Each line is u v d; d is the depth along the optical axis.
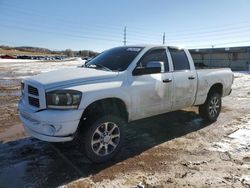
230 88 6.49
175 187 3.18
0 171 3.53
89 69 4.36
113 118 3.90
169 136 5.10
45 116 3.40
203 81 5.55
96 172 3.56
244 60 30.69
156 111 4.68
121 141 4.05
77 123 3.50
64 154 4.12
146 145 4.61
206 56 32.66
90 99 3.59
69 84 3.60
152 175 3.49
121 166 3.76
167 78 4.74
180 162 3.90
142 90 4.28
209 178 3.40
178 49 5.26
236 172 3.58
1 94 9.91
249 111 7.38
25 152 4.17
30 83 3.75
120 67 4.32
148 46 4.75
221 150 4.37
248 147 4.50
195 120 6.24
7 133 5.09
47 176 3.42
